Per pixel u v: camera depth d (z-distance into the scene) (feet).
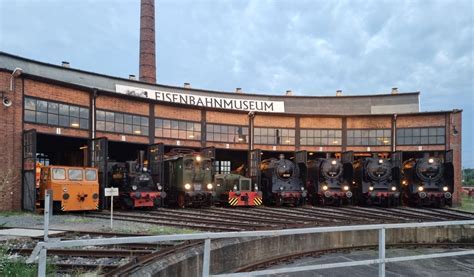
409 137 104.78
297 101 126.00
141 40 150.20
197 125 96.27
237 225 47.44
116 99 82.58
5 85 64.80
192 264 28.99
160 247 32.19
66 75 103.96
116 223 50.14
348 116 107.76
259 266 36.37
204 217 60.29
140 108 86.99
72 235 38.37
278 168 91.66
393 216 66.74
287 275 33.76
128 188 75.10
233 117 101.19
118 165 80.33
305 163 93.20
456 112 101.09
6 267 21.50
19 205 65.16
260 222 53.11
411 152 106.52
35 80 68.80
